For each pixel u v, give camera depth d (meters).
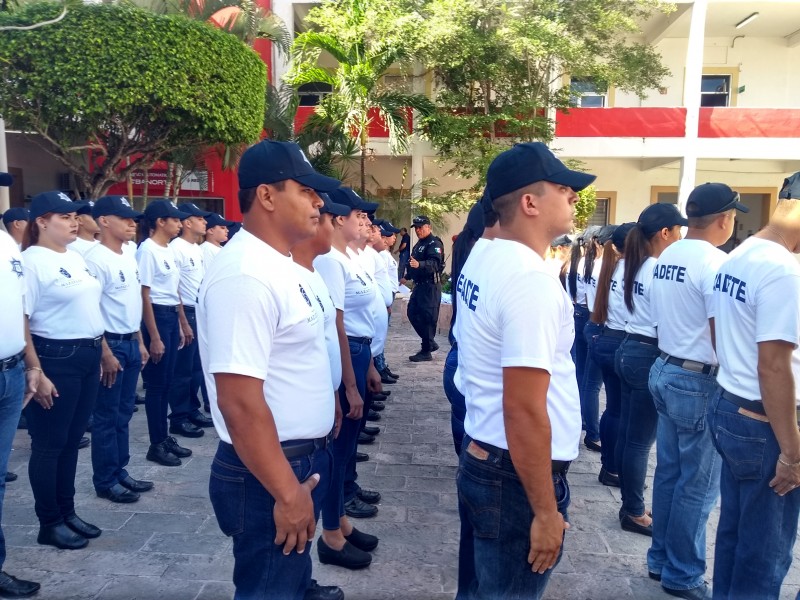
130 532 3.66
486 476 1.92
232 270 1.79
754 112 14.20
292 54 12.30
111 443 4.04
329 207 2.76
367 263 4.59
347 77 11.69
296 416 1.94
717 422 2.52
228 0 10.95
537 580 1.96
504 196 1.95
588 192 13.41
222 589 3.09
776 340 2.23
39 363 3.20
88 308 3.42
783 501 2.39
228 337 1.73
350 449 3.39
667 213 3.61
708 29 15.60
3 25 7.24
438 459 5.01
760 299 2.28
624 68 12.76
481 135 12.99
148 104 7.92
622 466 3.82
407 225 13.66
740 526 2.48
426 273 8.44
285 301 1.85
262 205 1.92
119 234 4.10
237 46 8.71
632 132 14.25
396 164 16.44
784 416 2.25
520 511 1.91
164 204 5.13
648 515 3.86
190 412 5.56
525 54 12.02
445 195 13.76
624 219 16.83
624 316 4.18
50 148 8.88
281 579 1.91
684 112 14.12
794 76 16.06
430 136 13.06
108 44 7.40
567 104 13.33
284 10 14.30
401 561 3.41
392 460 4.98
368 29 11.69
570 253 6.02
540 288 1.76
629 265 3.68
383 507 4.10
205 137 8.77
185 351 5.36
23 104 7.66
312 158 12.29
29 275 3.21
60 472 3.47
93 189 9.09
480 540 1.97
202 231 6.13
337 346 2.77
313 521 1.92
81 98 7.39
